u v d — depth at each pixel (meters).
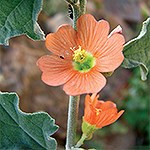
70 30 0.16
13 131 0.18
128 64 0.18
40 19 0.48
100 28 0.16
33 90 0.45
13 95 0.17
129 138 0.52
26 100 0.45
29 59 0.46
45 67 0.16
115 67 0.15
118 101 0.51
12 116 0.18
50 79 0.16
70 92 0.15
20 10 0.16
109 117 0.17
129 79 0.52
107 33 0.16
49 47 0.16
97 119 0.17
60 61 0.16
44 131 0.17
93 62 0.16
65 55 0.16
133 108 0.52
